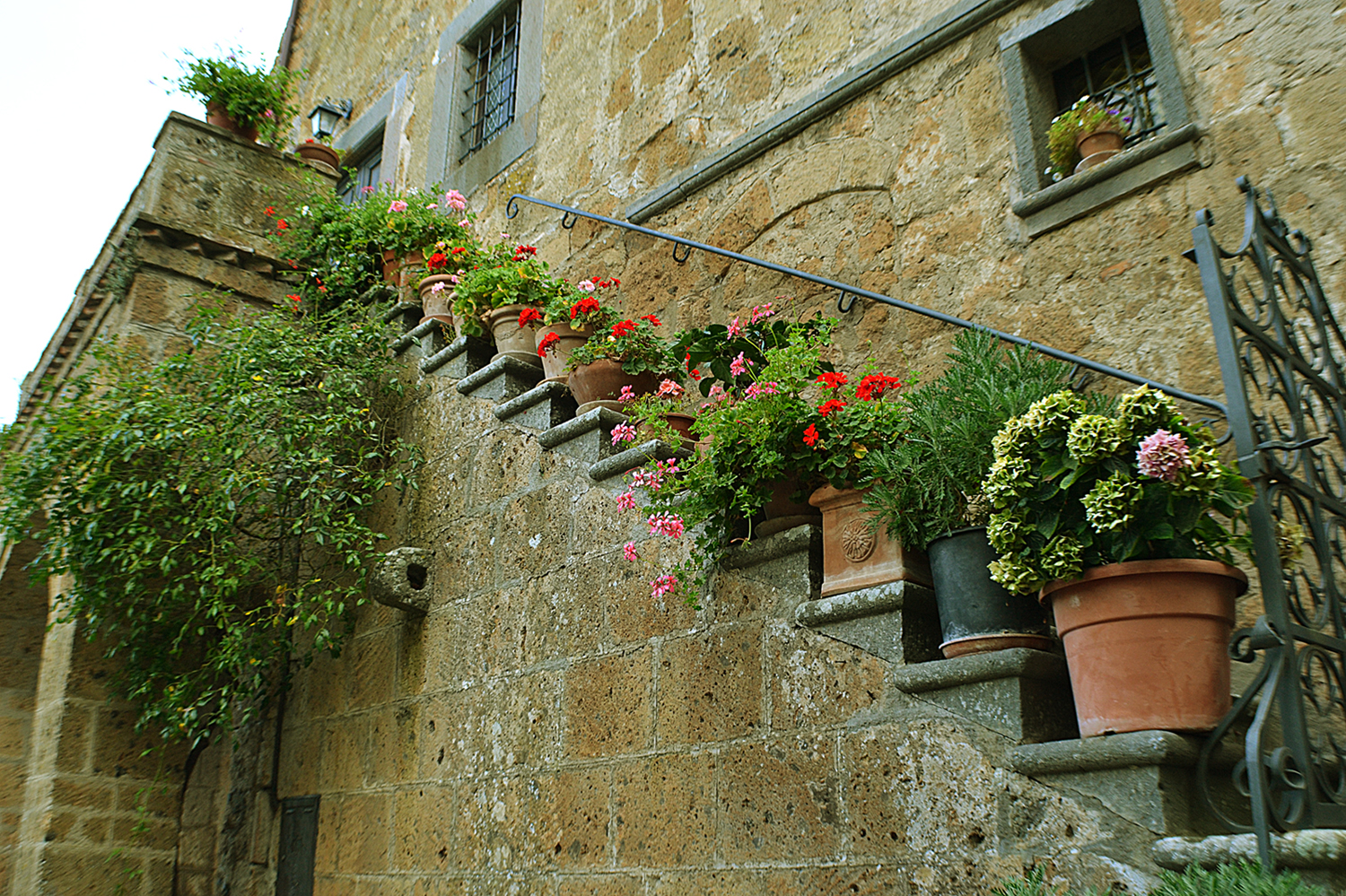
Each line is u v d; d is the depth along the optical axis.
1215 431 3.11
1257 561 2.04
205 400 4.60
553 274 6.07
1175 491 2.04
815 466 2.79
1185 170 3.41
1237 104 3.35
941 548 2.49
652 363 3.90
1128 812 1.99
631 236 5.55
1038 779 2.15
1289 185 3.17
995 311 3.78
